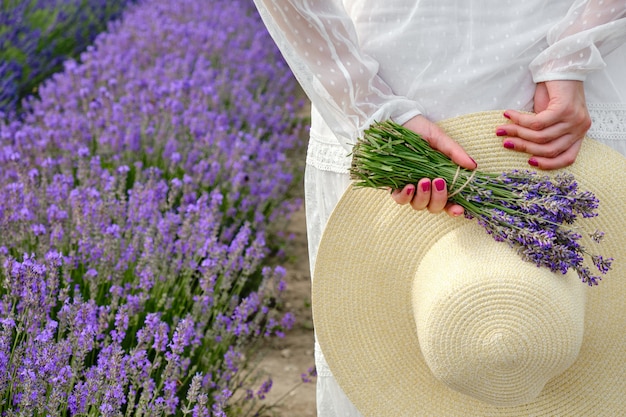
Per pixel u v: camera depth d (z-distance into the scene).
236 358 2.89
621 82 2.03
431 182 1.78
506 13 1.95
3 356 2.18
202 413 2.38
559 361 1.71
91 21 6.96
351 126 1.96
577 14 1.89
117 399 2.25
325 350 1.97
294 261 4.57
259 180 4.48
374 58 1.97
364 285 1.94
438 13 1.94
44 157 3.88
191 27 6.01
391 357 1.94
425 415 1.93
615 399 1.89
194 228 3.18
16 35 5.73
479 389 1.77
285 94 5.99
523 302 1.68
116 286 2.74
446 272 1.76
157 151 4.19
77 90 4.80
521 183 1.82
